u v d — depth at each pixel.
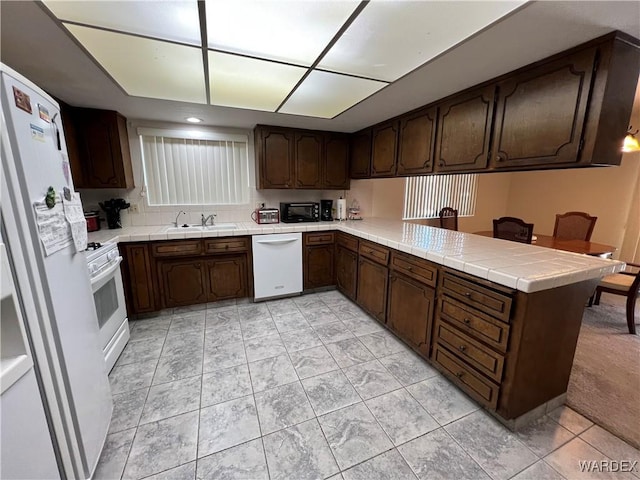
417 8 1.14
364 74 1.78
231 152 3.36
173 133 3.02
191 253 2.79
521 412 1.53
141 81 1.90
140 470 1.29
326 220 3.67
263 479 1.26
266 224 3.34
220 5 1.11
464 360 1.73
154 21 1.22
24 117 0.94
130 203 3.02
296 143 3.30
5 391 0.81
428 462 1.34
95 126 2.56
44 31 1.30
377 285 2.60
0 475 0.79
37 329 0.95
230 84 1.95
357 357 2.16
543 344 1.49
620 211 3.85
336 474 1.28
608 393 1.80
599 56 1.34
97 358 1.38
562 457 1.37
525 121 1.68
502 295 1.46
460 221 5.23
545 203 4.88
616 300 3.28
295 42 1.41
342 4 1.11
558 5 1.11
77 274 1.25
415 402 1.71
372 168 3.19
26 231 0.92
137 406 1.66
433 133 2.34
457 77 1.82
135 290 2.66
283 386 1.84
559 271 1.47
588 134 1.41
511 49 1.47
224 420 1.57
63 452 1.05
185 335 2.46
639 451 1.41
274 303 3.16
